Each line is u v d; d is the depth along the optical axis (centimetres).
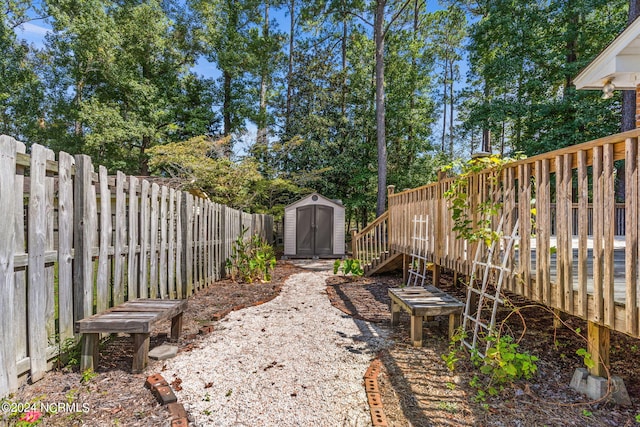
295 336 372
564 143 1253
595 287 223
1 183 221
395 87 1836
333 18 1570
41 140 1706
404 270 677
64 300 277
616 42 452
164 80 1772
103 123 1470
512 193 308
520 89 1464
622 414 218
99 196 319
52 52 1706
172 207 482
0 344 219
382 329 399
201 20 1791
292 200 1717
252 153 1525
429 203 535
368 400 236
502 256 349
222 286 637
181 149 1145
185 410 222
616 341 329
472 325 388
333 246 1230
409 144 1895
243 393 247
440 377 275
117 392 241
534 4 1412
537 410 225
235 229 804
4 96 1578
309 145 1753
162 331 381
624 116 1020
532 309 444
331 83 1903
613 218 209
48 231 264
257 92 2034
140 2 1683
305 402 236
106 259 328
